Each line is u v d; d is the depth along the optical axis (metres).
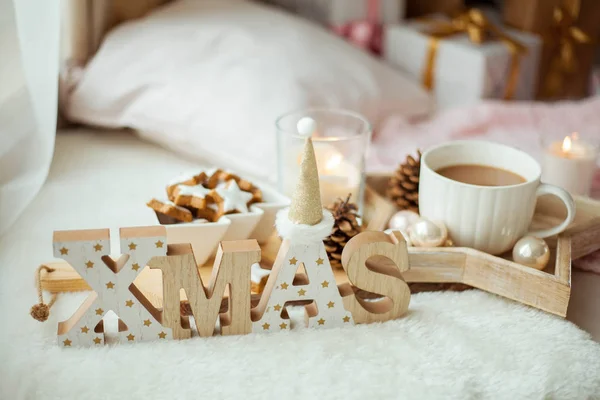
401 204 0.75
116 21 1.07
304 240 0.59
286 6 1.23
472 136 0.99
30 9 0.75
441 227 0.66
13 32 0.74
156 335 0.60
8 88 0.75
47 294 0.65
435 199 0.67
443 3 1.29
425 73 1.16
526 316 0.64
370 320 0.63
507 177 0.70
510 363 0.59
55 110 0.78
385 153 0.93
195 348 0.60
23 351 0.59
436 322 0.63
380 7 1.21
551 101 1.25
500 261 0.64
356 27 1.19
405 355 0.59
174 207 0.66
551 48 1.22
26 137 0.76
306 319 0.63
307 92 0.93
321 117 0.80
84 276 0.58
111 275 0.58
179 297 0.60
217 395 0.56
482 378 0.58
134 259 0.58
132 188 0.84
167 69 0.95
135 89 0.95
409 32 1.17
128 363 0.58
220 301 0.60
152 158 0.93
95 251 0.58
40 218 0.77
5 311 0.63
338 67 0.99
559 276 0.63
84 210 0.78
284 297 0.61
